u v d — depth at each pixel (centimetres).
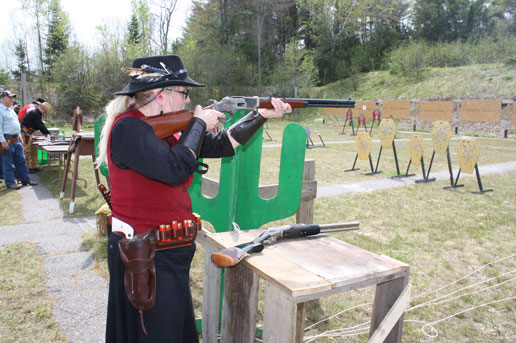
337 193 768
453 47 3353
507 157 1272
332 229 235
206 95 3431
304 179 327
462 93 2616
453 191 789
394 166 1100
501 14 4509
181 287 178
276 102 213
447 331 299
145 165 154
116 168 167
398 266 187
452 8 4438
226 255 186
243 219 269
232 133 207
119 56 2947
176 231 171
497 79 2589
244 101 207
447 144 827
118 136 160
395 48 3812
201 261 432
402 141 1783
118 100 174
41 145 829
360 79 3522
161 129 167
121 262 171
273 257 195
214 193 332
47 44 3612
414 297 350
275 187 328
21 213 594
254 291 214
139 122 162
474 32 4328
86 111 2777
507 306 334
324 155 1319
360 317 321
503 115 2189
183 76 173
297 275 171
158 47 3753
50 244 463
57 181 841
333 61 4122
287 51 3641
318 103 235
